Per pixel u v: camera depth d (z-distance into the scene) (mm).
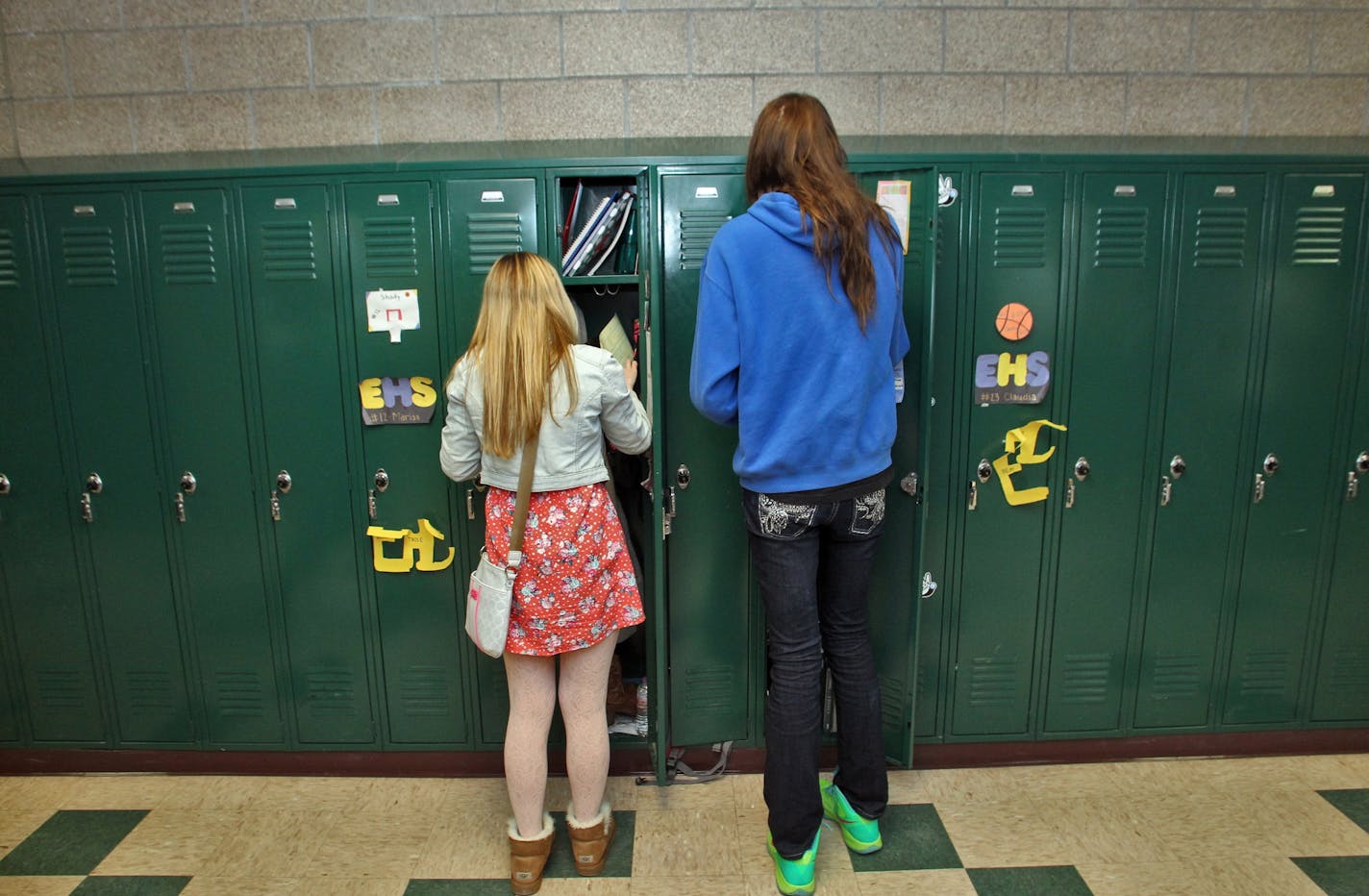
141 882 1726
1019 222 1872
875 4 2207
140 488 1992
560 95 2248
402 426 1944
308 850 1824
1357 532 2049
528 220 1853
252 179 1854
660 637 1921
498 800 2014
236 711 2096
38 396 1956
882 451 1548
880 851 1787
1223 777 2061
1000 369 1934
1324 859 1743
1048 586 2045
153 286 1900
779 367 1455
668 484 1943
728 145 2113
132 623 2057
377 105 2256
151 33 2227
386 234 1865
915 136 2264
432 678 2066
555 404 1515
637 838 1840
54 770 2137
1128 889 1662
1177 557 2043
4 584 2043
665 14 2209
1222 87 2260
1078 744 2135
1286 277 1927
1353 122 2271
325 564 2016
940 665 2072
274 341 1917
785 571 1557
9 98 2262
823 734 2096
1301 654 2105
